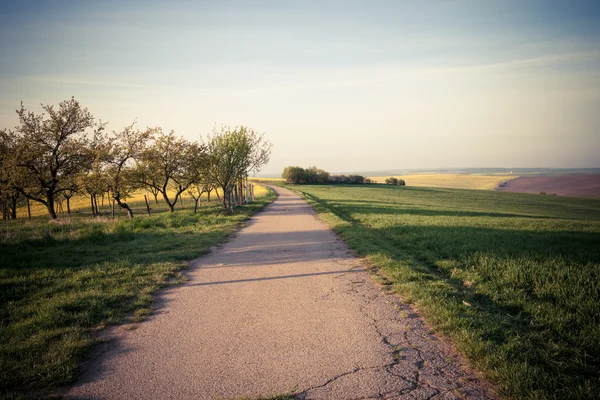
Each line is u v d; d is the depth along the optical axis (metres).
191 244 11.55
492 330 4.33
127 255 9.70
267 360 3.91
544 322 4.71
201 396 3.25
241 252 10.52
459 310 5.11
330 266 8.48
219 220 18.80
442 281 6.66
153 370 3.75
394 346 4.19
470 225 16.36
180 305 5.86
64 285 6.80
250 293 6.46
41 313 5.22
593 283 6.07
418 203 41.06
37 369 3.64
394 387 3.31
